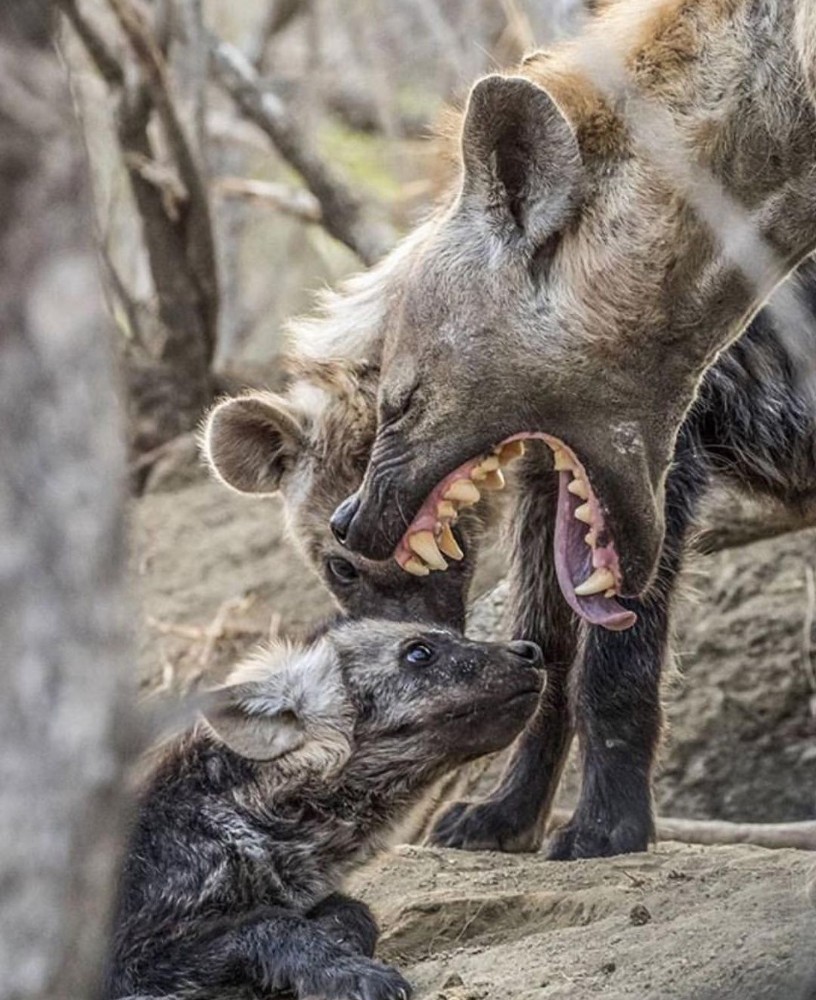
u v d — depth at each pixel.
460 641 11.08
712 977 8.63
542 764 12.52
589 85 9.66
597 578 10.16
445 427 9.70
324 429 12.66
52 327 4.35
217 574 18.62
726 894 10.41
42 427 4.34
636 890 10.75
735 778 17.62
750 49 9.59
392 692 10.78
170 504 19.61
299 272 25.56
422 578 12.45
